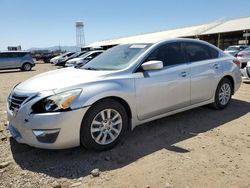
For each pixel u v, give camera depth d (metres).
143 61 4.24
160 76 4.31
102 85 3.70
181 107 4.75
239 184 2.95
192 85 4.82
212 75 5.22
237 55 11.45
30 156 3.70
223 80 5.57
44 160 3.58
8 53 22.06
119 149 3.87
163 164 3.41
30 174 3.25
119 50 4.83
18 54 22.52
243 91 7.74
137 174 3.19
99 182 3.05
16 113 3.54
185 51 4.90
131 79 3.99
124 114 3.94
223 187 2.90
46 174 3.24
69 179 3.12
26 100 3.48
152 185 2.96
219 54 5.61
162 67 4.17
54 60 27.67
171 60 4.63
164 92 4.38
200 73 4.96
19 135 3.64
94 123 3.65
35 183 3.06
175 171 3.23
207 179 3.05
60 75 4.06
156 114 4.38
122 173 3.22
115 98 3.87
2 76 17.23
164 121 5.01
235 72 5.81
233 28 31.39
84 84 3.62
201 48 5.25
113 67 4.26
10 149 3.93
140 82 4.07
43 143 3.41
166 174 3.17
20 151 3.85
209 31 34.66
